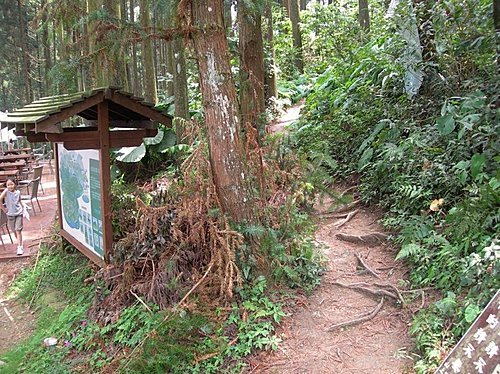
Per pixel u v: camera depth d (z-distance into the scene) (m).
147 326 3.82
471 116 4.35
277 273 4.10
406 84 6.14
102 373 3.69
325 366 3.28
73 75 4.21
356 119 6.89
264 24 12.12
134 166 9.44
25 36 21.73
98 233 5.24
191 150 4.65
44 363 4.14
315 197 5.41
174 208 4.61
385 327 3.60
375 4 11.72
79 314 4.70
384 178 5.55
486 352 1.53
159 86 17.75
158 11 4.14
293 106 12.06
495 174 4.07
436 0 5.68
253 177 4.51
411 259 4.17
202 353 3.47
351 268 4.53
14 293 6.13
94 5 6.79
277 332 3.67
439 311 3.36
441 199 4.46
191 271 4.18
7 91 27.53
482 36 5.11
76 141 4.86
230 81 4.16
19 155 14.66
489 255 3.26
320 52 13.84
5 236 8.76
